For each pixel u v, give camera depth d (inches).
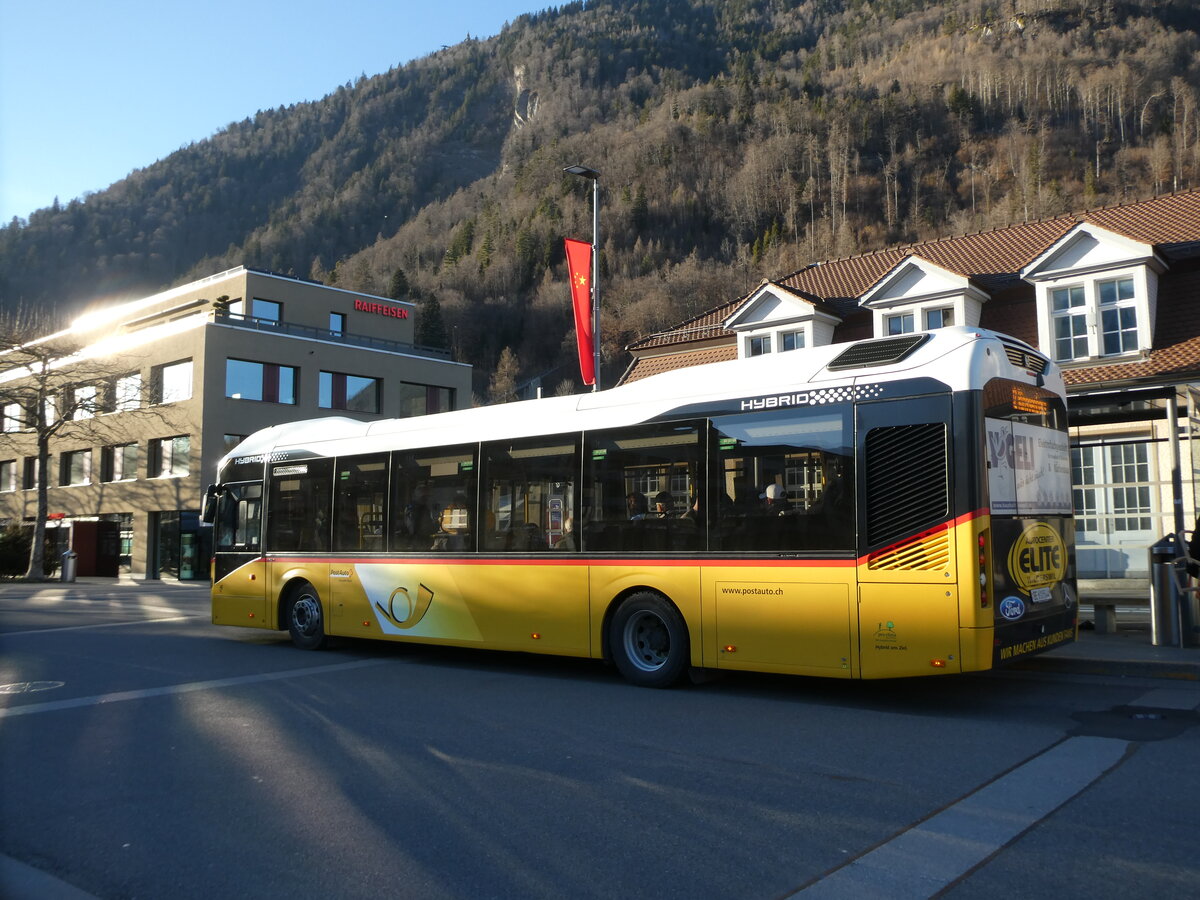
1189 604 404.2
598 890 166.4
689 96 7332.7
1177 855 176.9
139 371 1632.6
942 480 304.5
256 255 7426.2
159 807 221.1
